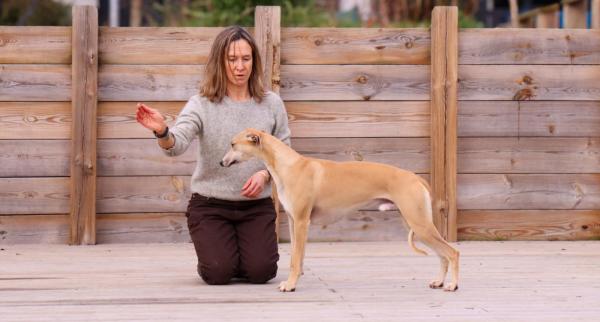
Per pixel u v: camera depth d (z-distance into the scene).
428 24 12.98
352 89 8.03
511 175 8.11
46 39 7.78
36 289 5.34
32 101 7.79
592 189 8.15
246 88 5.80
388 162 8.05
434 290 5.30
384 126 8.05
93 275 5.97
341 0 19.02
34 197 7.80
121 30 7.84
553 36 8.10
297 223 5.34
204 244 5.55
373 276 5.93
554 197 8.12
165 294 5.15
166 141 5.25
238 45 5.58
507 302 4.87
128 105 7.88
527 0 19.83
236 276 5.71
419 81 8.08
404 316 4.45
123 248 7.55
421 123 8.08
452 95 7.94
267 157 5.39
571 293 5.19
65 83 7.82
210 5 13.09
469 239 8.09
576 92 8.13
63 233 7.84
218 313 4.53
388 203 5.42
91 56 7.72
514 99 8.10
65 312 4.57
